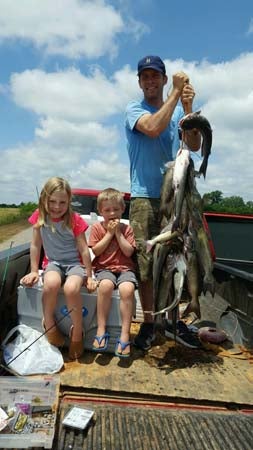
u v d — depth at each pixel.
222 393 2.64
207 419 2.39
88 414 2.28
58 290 3.06
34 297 3.16
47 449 2.02
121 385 2.66
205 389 2.69
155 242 3.05
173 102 3.18
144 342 3.31
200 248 3.14
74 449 2.04
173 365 3.05
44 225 3.31
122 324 3.12
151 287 3.51
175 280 3.09
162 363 3.07
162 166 3.56
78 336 3.09
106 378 2.75
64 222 3.29
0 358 2.85
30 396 2.33
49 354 2.88
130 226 3.60
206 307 4.52
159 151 3.56
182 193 2.98
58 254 3.33
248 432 2.27
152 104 3.65
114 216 3.40
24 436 2.04
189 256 3.11
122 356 3.01
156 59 3.52
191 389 2.67
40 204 3.29
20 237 13.67
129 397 2.58
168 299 3.17
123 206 3.49
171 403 2.54
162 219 3.38
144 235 3.54
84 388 2.60
